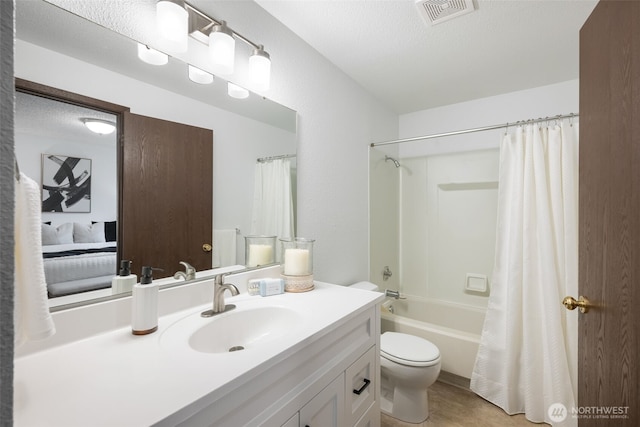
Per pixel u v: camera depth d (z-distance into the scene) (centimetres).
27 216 59
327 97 188
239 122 135
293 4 141
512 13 145
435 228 274
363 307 115
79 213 88
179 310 109
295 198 165
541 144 181
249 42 127
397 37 165
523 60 189
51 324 62
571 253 166
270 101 148
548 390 164
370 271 238
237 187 136
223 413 64
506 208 191
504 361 178
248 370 68
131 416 52
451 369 197
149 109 105
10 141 25
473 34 162
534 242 178
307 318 101
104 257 93
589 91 93
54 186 83
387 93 241
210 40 113
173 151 112
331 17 149
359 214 224
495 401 180
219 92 127
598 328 87
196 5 115
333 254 195
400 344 177
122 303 94
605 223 83
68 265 85
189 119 117
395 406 171
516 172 186
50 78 83
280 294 130
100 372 67
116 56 97
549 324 166
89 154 91
